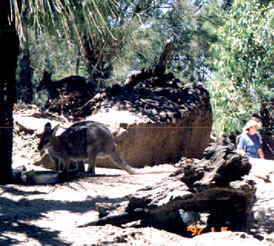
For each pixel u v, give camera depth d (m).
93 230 5.30
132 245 4.93
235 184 5.37
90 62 18.66
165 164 11.82
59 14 6.82
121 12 7.65
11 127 8.20
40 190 7.61
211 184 5.36
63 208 6.41
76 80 15.62
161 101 12.62
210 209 5.61
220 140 5.77
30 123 11.44
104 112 12.18
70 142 9.66
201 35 22.48
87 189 7.92
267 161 9.90
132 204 5.51
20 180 8.38
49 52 20.92
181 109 12.46
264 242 5.17
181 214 5.94
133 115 11.76
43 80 16.44
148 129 11.45
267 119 17.14
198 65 23.62
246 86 10.65
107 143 9.99
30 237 5.03
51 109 14.80
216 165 5.39
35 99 21.44
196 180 5.44
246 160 5.46
